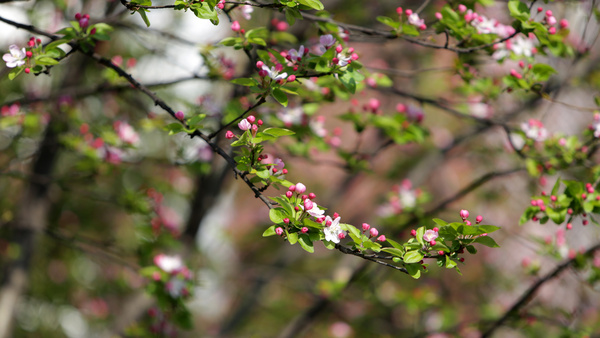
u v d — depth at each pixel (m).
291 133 2.35
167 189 6.22
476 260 9.17
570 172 4.40
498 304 7.81
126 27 4.73
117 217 8.34
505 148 6.28
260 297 8.44
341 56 2.71
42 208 5.73
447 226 2.30
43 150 5.60
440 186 10.39
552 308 5.81
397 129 4.59
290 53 2.69
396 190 5.74
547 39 3.27
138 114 6.28
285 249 8.52
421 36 3.71
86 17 3.05
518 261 8.73
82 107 5.95
